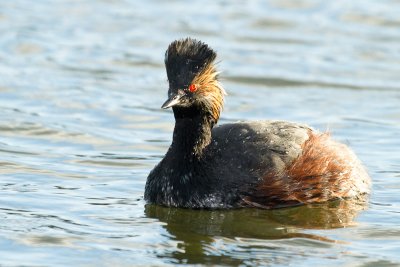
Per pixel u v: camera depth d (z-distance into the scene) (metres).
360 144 18.05
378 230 13.41
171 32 26.11
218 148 14.51
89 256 12.13
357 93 21.83
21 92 20.95
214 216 13.98
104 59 23.91
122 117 19.64
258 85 22.41
